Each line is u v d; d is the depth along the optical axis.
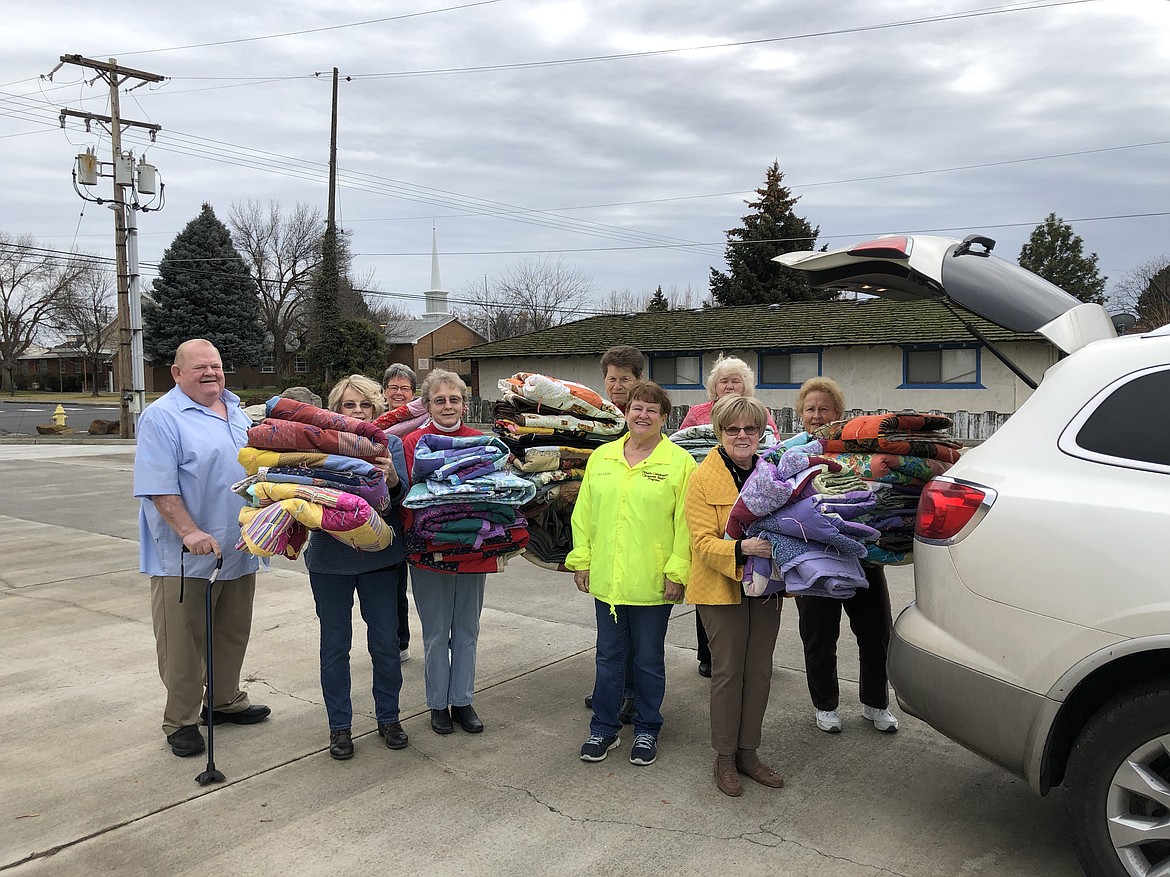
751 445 3.64
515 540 4.12
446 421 4.18
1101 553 2.70
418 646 5.81
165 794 3.65
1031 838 3.28
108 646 5.73
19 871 3.07
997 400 21.17
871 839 3.28
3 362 67.56
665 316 29.80
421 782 3.77
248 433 3.73
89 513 11.70
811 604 4.24
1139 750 2.65
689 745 4.19
